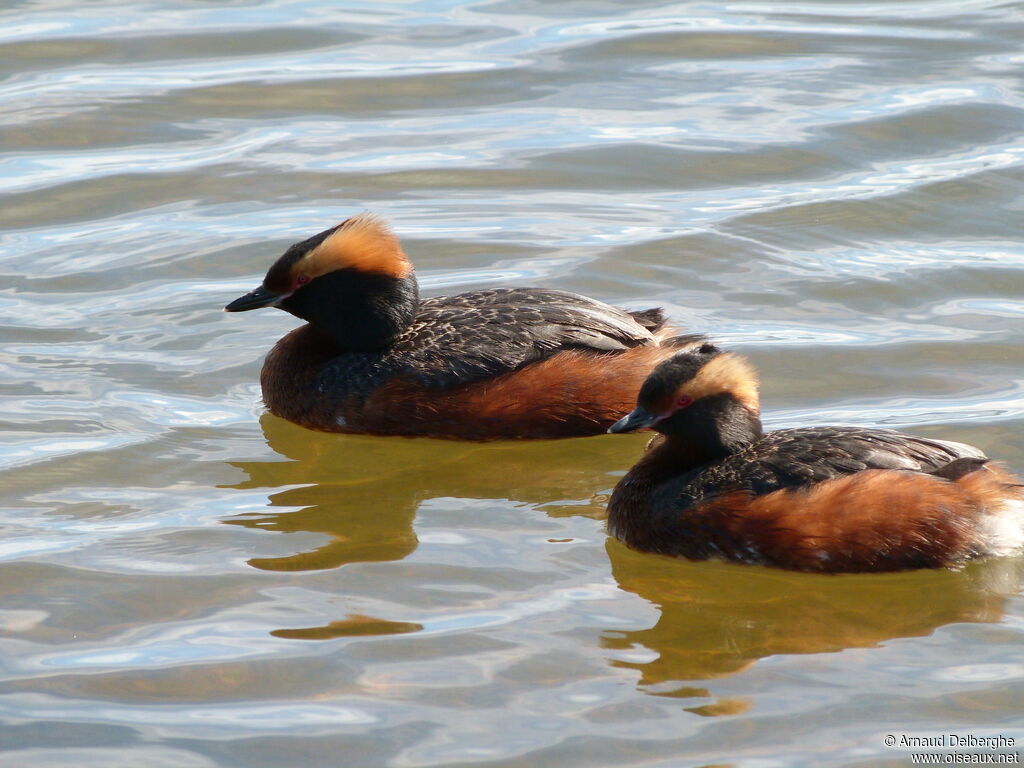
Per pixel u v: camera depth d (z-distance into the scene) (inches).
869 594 443.5
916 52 919.0
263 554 461.4
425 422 555.8
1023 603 434.3
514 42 949.2
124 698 382.3
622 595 441.1
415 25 981.8
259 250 701.3
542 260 689.6
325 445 557.9
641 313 597.0
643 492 480.1
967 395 564.4
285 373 577.0
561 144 810.8
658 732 368.2
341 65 914.1
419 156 800.3
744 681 392.5
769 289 660.7
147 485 509.7
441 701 381.4
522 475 532.1
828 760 356.8
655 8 1010.7
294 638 410.6
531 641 411.2
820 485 451.2
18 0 1016.2
